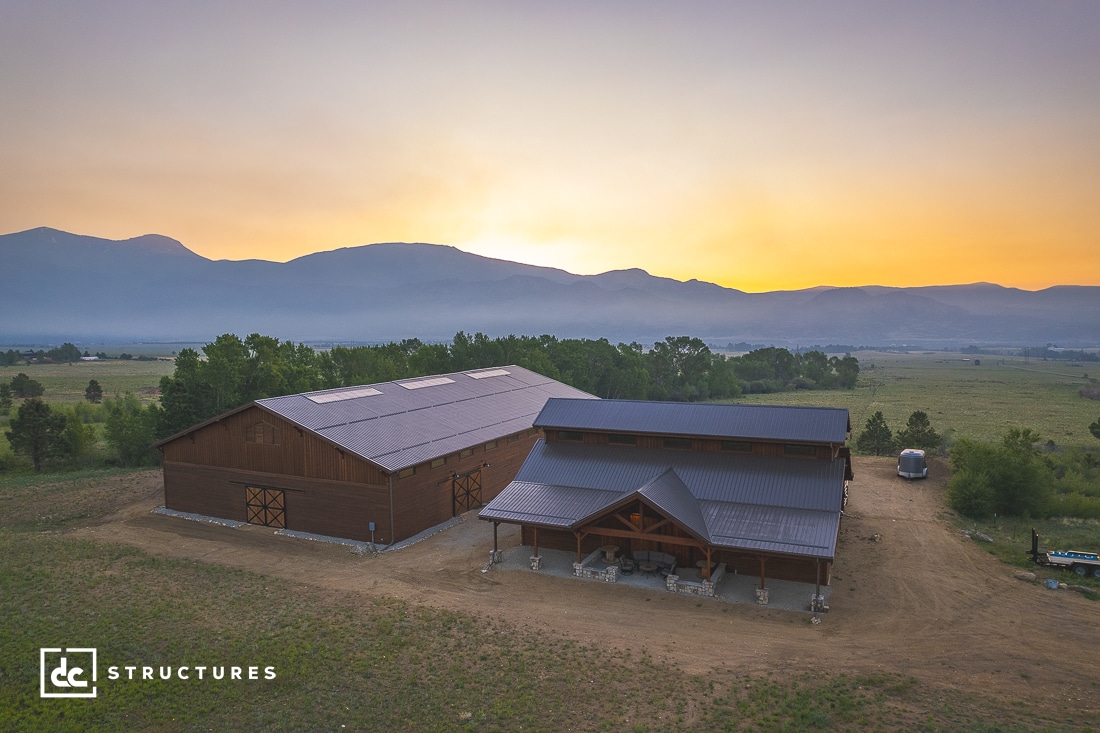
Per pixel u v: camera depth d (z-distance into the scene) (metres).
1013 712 20.08
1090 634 25.61
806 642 25.31
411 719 20.20
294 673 22.70
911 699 20.89
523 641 25.45
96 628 25.84
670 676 22.69
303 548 38.09
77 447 66.50
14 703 20.66
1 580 30.59
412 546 38.38
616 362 122.94
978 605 28.59
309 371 79.62
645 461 38.28
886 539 37.81
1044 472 43.44
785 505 32.62
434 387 57.22
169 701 21.06
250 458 42.81
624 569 32.91
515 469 53.09
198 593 30.11
